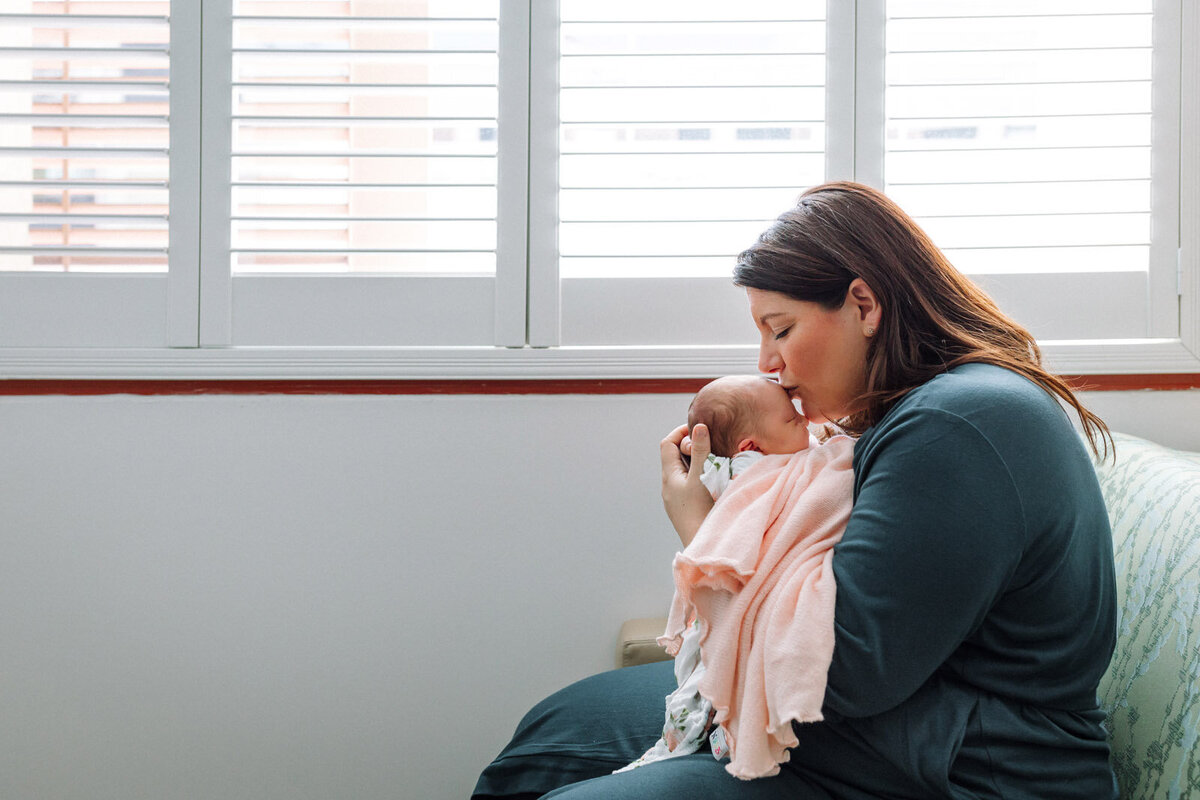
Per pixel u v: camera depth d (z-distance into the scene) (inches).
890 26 63.7
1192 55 62.9
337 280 64.1
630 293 64.4
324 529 65.3
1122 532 47.7
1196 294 63.4
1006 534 34.9
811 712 34.6
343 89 63.5
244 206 65.3
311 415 64.9
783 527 38.5
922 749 35.8
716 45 64.3
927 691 37.2
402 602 65.7
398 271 65.3
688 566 37.8
